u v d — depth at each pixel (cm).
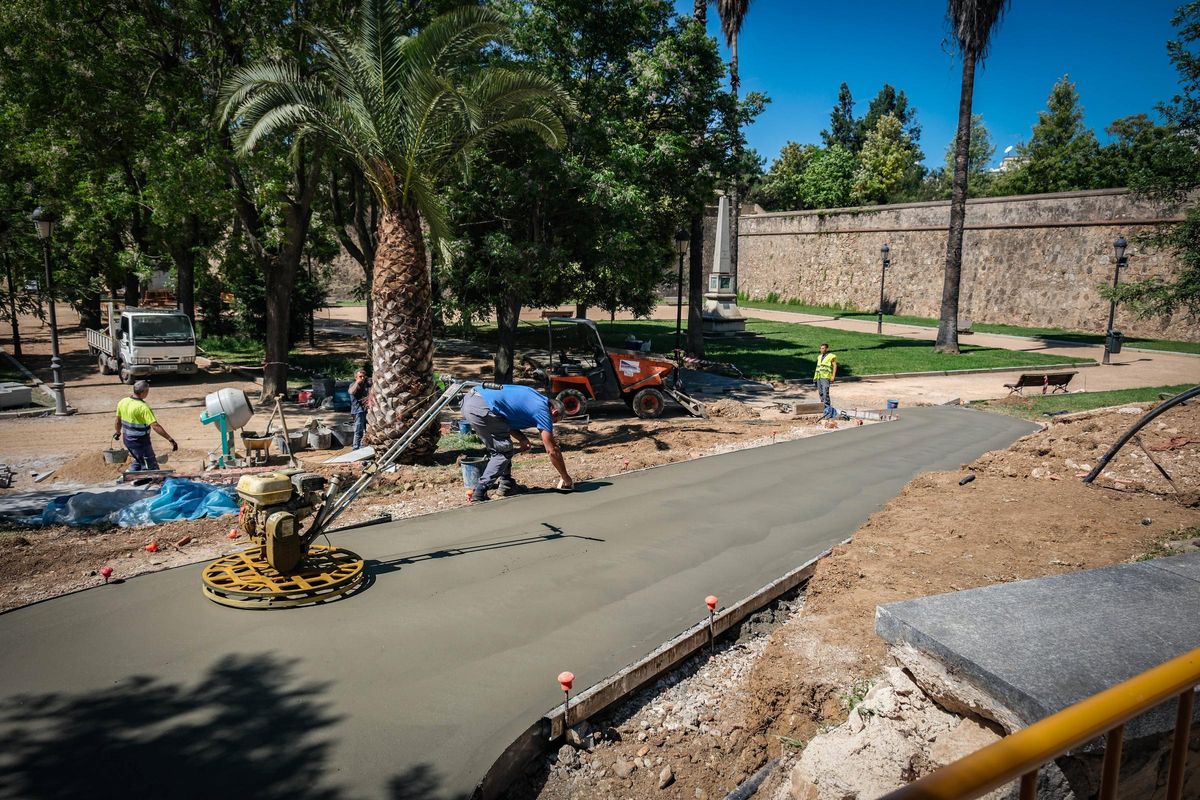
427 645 593
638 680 561
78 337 3447
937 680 302
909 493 1030
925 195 7006
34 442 1483
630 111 2212
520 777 473
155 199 1675
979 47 2880
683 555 813
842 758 353
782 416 1827
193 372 2266
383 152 1184
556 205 2012
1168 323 3372
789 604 732
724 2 2922
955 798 128
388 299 1212
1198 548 682
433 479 1120
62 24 1708
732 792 461
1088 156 4850
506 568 763
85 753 442
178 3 1775
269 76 1215
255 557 718
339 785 421
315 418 1719
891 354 2977
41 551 783
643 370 1786
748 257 6109
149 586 691
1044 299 3878
